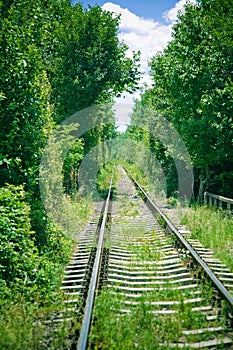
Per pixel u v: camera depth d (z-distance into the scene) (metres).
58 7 20.73
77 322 5.07
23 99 9.05
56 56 20.75
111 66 22.05
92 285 6.20
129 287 6.79
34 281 6.64
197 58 16.50
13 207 7.48
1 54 8.91
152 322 5.21
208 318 5.34
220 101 14.65
